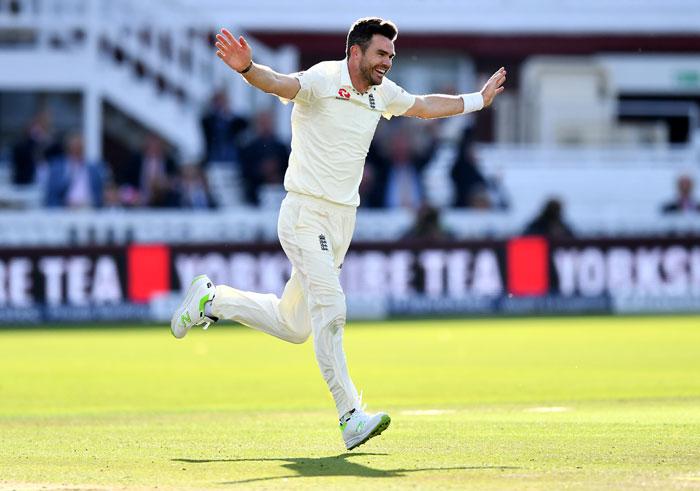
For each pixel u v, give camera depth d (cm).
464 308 7788
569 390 3894
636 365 4694
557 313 7812
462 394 3825
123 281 7456
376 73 2542
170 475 2292
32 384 4234
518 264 7819
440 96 2752
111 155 9994
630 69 10925
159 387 4131
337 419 3206
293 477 2252
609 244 7856
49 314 7381
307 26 10406
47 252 7381
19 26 9300
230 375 4522
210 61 9688
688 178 8881
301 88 2508
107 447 2684
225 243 7519
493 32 10662
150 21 9650
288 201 2595
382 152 9019
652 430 2859
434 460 2439
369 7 10525
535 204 9756
